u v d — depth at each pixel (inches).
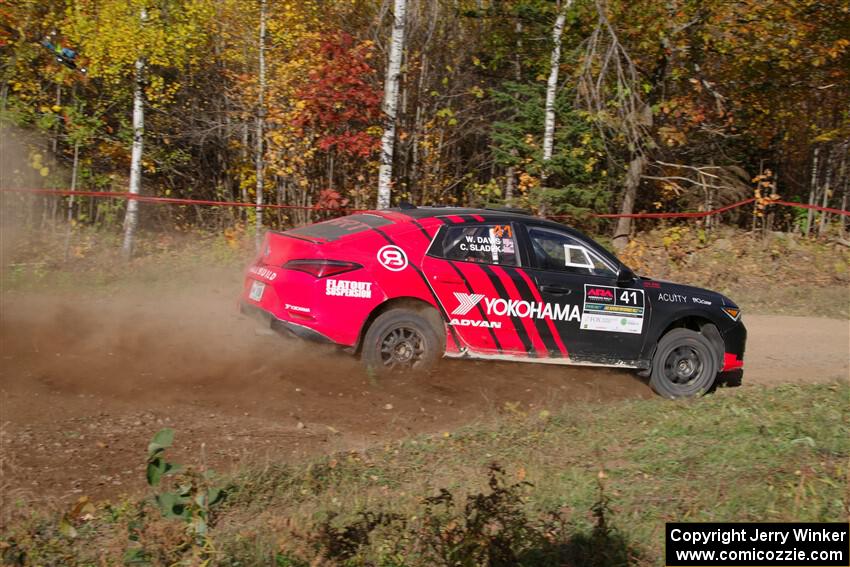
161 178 745.6
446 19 794.8
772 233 712.4
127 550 159.2
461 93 759.1
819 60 670.5
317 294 280.2
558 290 304.2
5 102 615.8
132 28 539.2
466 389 295.7
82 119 634.8
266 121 656.4
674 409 277.9
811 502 191.3
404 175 737.0
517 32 708.7
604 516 179.9
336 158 691.4
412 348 291.9
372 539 168.4
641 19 641.6
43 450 214.7
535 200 615.8
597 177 697.0
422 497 191.5
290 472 207.5
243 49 677.9
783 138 815.7
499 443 238.1
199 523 153.3
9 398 248.7
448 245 296.2
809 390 307.7
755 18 654.5
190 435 235.0
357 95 585.6
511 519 172.9
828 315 522.0
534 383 311.6
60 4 598.2
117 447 221.5
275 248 294.2
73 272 499.8
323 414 262.2
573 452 232.5
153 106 633.6
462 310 294.4
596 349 310.3
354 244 287.4
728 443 235.5
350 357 294.2
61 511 181.2
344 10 720.3
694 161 798.5
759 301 549.6
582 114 607.8
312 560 158.2
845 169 920.9
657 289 319.0
